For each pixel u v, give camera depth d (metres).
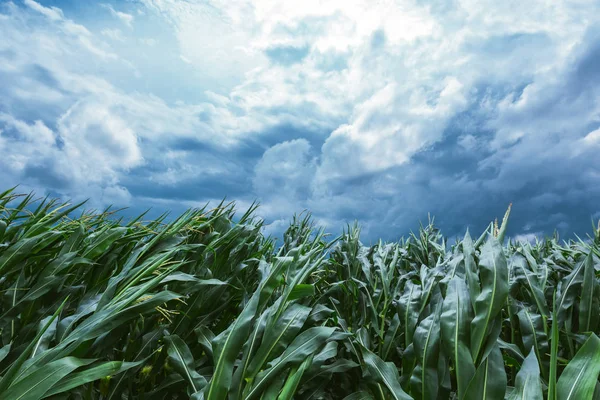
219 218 1.86
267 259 2.24
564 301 1.42
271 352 1.06
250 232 1.82
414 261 2.41
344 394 1.42
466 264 1.16
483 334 0.98
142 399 1.21
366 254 2.26
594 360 0.79
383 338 1.58
